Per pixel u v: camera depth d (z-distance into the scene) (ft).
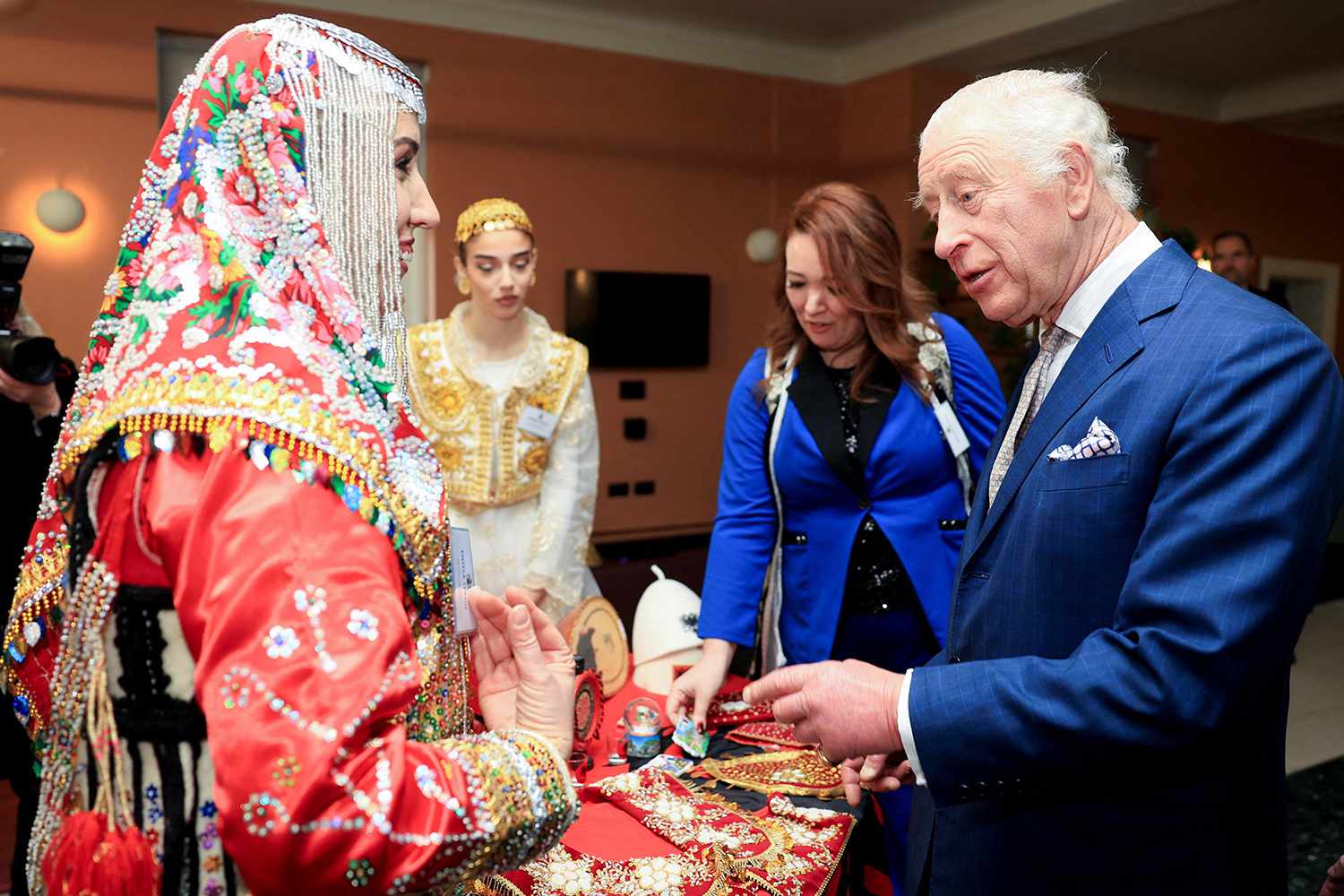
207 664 2.31
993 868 3.93
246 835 2.26
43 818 2.81
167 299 2.69
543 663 3.38
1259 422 3.17
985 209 3.74
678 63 23.50
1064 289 3.88
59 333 17.75
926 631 6.35
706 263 24.58
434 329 8.96
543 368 8.86
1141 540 3.36
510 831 2.54
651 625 6.57
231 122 2.78
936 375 6.32
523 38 21.54
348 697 2.30
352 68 2.98
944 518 6.42
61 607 2.85
